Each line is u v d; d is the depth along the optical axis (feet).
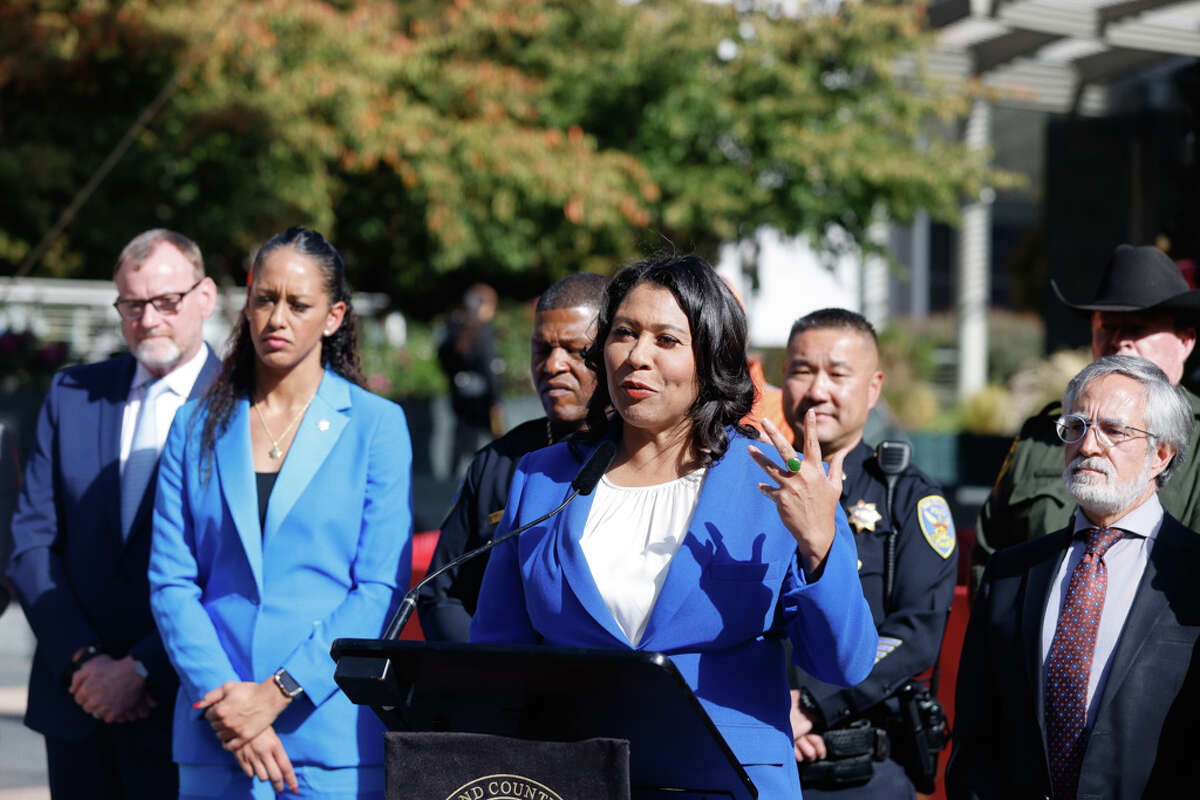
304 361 29.45
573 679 18.21
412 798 18.79
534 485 22.79
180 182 100.94
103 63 94.07
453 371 106.22
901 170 119.24
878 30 116.57
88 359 100.78
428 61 107.34
